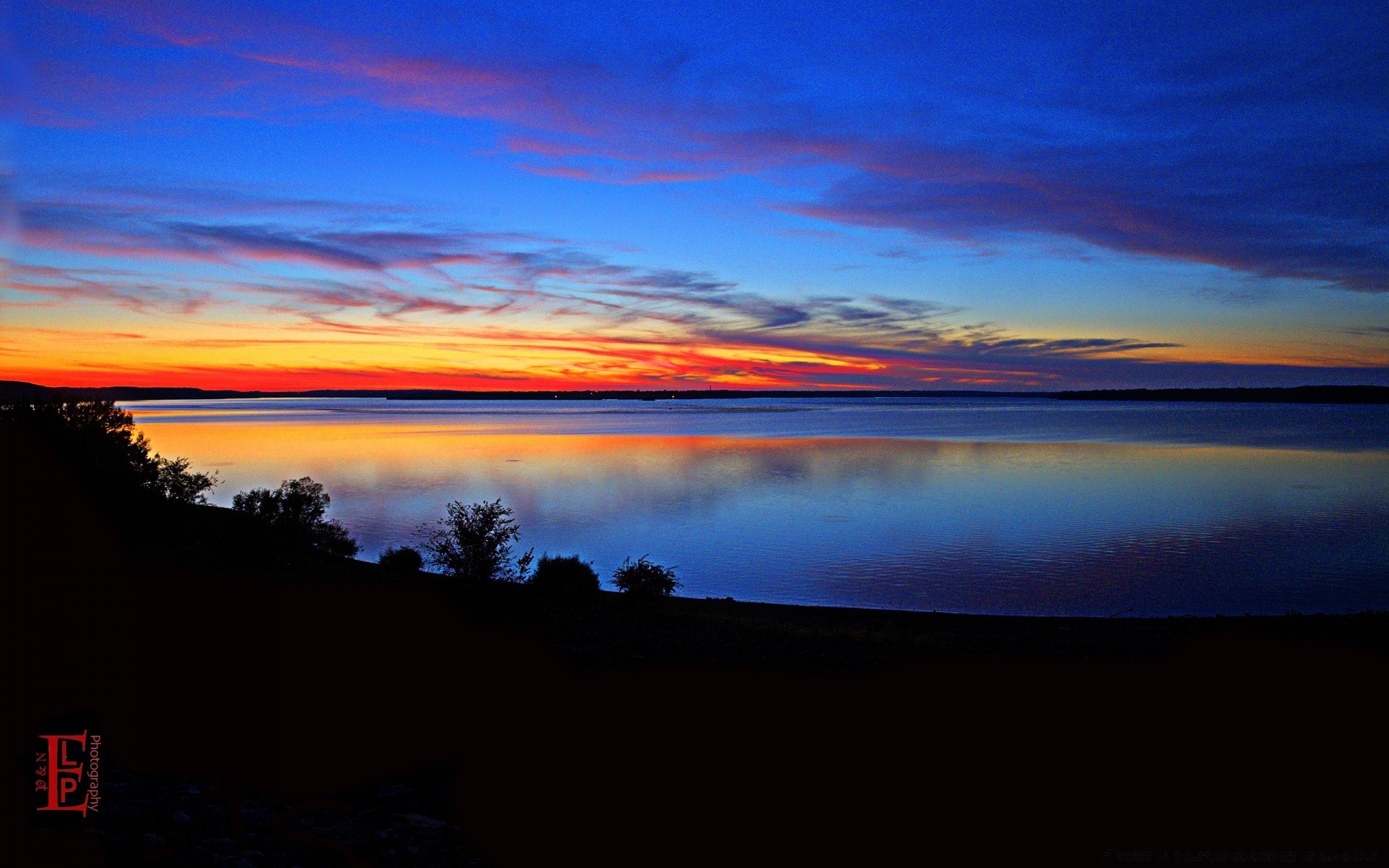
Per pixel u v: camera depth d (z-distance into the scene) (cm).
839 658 843
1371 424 13850
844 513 3306
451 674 655
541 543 2572
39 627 621
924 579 2053
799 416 18538
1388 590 1941
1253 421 15288
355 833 392
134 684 538
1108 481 4541
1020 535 2778
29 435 1300
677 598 1453
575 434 9425
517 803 430
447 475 4503
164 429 8900
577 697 629
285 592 896
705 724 577
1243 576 2086
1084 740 543
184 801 406
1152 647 955
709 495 3838
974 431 10825
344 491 3706
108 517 1225
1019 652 902
